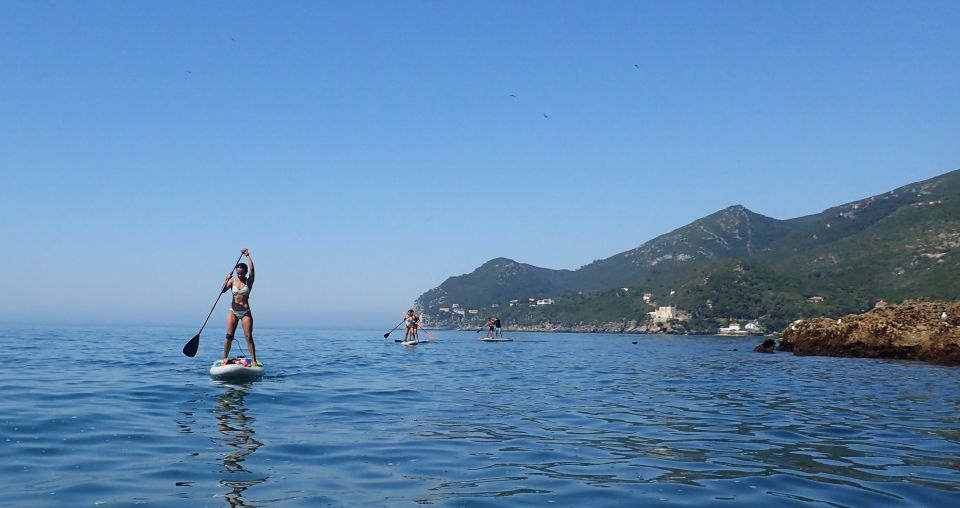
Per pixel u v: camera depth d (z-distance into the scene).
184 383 14.53
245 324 16.52
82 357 23.08
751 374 23.17
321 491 6.12
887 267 194.75
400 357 28.98
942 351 33.81
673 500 6.05
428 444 8.60
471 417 11.17
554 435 9.49
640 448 8.58
